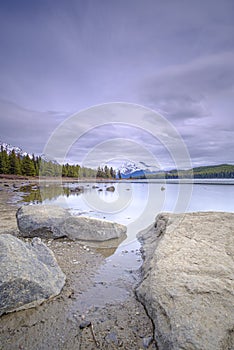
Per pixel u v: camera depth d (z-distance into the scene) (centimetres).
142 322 255
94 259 459
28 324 251
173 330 210
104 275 383
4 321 254
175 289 264
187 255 355
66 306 286
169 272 304
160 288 273
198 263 326
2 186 2594
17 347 218
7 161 4422
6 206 1124
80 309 280
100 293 321
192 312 224
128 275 384
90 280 362
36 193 1841
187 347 190
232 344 192
